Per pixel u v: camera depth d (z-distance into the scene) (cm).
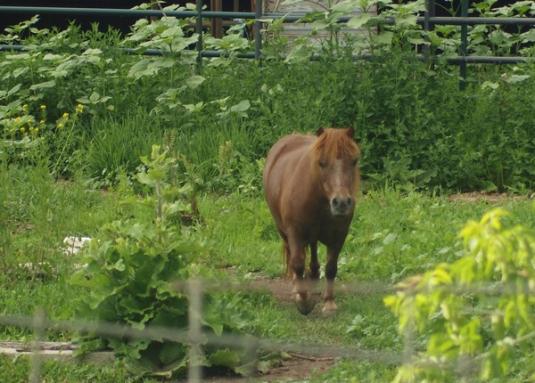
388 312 1105
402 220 1457
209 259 1309
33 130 1549
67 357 995
